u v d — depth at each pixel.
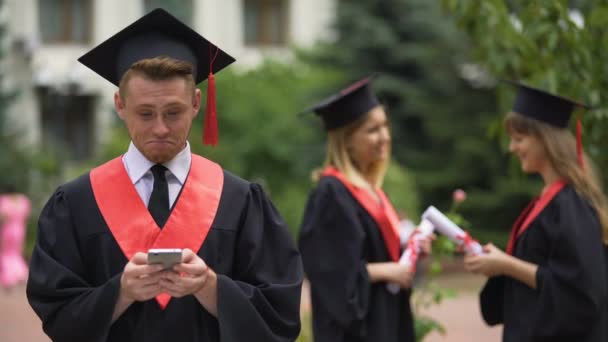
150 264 2.70
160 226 3.03
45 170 19.31
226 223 3.09
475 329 10.10
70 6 24.33
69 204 3.06
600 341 4.22
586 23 5.17
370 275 4.60
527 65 5.30
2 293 13.19
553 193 4.35
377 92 19.55
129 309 2.98
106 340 2.97
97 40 24.36
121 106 2.98
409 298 4.88
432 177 19.41
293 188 18.66
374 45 19.78
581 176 4.35
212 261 3.03
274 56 21.83
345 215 4.64
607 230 4.31
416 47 19.81
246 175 19.06
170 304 2.97
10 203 13.45
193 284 2.75
